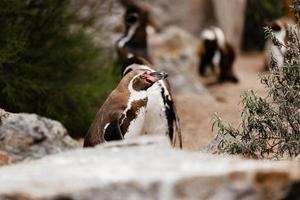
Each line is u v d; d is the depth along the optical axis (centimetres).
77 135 1516
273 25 1716
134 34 1912
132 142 772
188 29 2942
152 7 2866
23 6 1478
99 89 1538
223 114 1755
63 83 1523
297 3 1146
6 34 1441
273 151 1066
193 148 1437
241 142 1038
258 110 1039
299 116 1027
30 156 1056
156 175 630
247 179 625
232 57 2338
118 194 619
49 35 1523
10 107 1448
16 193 615
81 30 1568
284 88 1038
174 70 2125
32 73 1476
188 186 623
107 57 1736
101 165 677
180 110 1780
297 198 629
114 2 1758
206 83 2339
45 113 1488
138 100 1102
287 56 1079
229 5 2856
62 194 612
